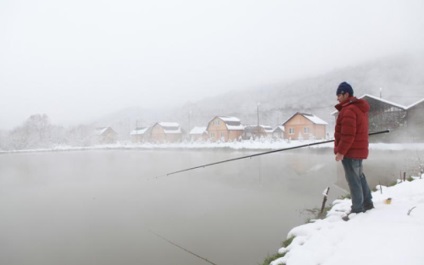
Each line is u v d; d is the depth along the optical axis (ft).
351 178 13.03
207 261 20.84
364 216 12.64
